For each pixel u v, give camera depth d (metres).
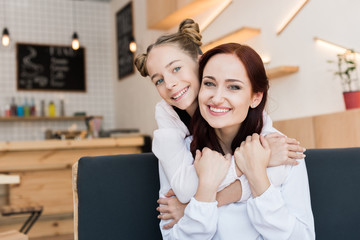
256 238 1.05
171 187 1.11
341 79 3.02
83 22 6.62
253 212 1.00
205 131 1.17
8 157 3.83
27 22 6.26
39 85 6.25
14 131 6.05
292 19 3.49
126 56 6.19
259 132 1.15
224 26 4.39
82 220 1.10
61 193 3.96
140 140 4.36
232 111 1.05
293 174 1.06
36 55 6.26
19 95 6.14
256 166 1.02
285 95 3.63
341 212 1.13
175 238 1.05
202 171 1.04
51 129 6.23
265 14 3.80
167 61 1.15
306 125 2.90
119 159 1.16
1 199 3.84
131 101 6.09
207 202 1.02
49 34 6.38
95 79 6.66
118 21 6.48
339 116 2.60
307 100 3.38
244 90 1.04
